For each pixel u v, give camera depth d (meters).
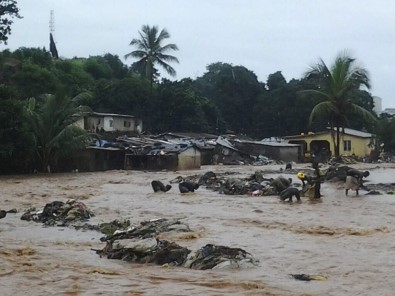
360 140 69.38
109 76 81.38
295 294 9.07
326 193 25.88
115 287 9.47
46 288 9.41
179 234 14.89
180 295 8.96
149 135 65.12
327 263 11.43
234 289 9.38
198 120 71.75
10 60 64.88
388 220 17.53
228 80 86.25
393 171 43.34
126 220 17.03
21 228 16.69
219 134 76.75
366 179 34.66
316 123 79.62
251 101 85.62
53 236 15.27
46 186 31.58
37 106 49.22
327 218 18.06
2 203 23.19
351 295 9.03
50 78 61.81
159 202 23.17
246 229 15.95
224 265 11.02
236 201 23.25
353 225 16.56
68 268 11.01
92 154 47.91
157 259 11.71
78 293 9.08
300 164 57.62
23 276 10.27
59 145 44.25
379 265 11.18
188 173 42.47
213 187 29.20
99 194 26.88
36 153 44.50
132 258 11.95
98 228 16.36
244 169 47.25
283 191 23.70
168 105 71.00
